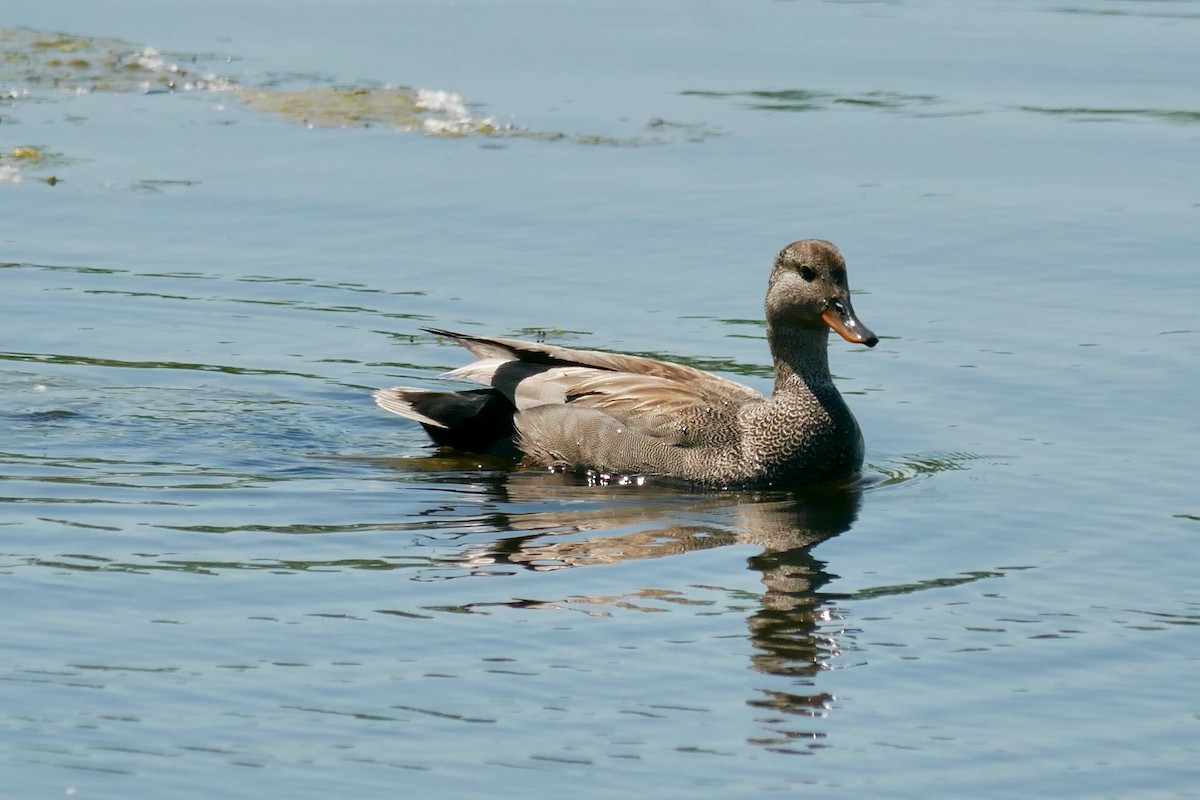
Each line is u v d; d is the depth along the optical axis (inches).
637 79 1138.0
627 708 423.8
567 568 514.9
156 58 1163.9
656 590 499.5
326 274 813.2
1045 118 1061.8
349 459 628.4
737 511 579.8
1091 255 836.6
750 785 389.7
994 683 443.5
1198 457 613.3
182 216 879.7
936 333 748.6
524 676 439.2
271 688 428.8
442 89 1106.1
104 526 539.8
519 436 641.6
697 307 780.6
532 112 1061.1
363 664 443.2
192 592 487.2
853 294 795.4
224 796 379.2
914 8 1365.7
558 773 391.9
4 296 778.2
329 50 1199.6
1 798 375.2
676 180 940.0
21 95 1067.9
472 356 733.9
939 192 925.8
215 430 648.4
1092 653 461.4
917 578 513.0
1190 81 1144.8
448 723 413.4
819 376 623.8
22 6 1295.5
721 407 627.2
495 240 855.1
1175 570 518.6
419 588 495.2
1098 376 693.9
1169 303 774.5
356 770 390.6
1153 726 422.3
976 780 395.2
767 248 847.1
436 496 588.1
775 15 1334.9
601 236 861.2
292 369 719.1
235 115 1041.5
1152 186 936.3
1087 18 1327.5
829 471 613.3
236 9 1317.7
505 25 1283.2
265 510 562.6
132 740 402.0
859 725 419.2
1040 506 573.9
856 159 979.9
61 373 701.9
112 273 808.3
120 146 982.4
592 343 738.8
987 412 667.4
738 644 461.4
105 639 454.0
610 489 609.0
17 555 511.2
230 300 783.7
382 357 733.9
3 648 446.6
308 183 928.9
